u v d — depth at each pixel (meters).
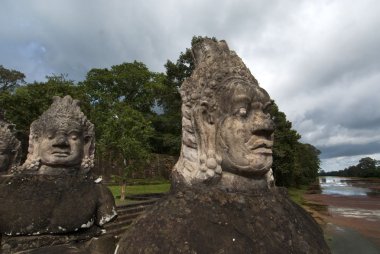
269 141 2.33
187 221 2.03
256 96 2.37
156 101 30.12
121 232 7.12
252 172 2.28
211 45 2.64
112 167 18.89
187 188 2.21
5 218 3.29
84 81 28.92
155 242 1.98
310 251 2.16
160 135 27.28
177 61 20.17
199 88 2.42
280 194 2.47
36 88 16.22
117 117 14.01
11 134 4.96
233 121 2.28
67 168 3.62
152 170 23.09
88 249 3.42
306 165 43.59
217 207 2.11
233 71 2.45
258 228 2.10
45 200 3.39
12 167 4.57
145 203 9.51
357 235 10.36
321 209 17.56
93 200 3.57
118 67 30.38
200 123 2.32
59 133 3.57
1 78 26.25
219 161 2.26
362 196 27.05
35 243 3.29
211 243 1.96
